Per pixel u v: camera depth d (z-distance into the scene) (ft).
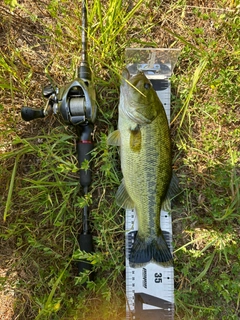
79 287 1.42
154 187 1.31
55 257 1.38
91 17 1.33
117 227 1.38
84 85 1.20
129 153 1.26
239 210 1.42
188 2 1.50
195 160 1.46
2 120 1.47
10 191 1.26
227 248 1.40
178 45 1.49
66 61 1.47
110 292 1.36
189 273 1.44
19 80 1.44
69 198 1.43
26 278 1.43
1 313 1.43
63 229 1.42
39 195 1.39
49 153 1.33
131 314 1.38
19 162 1.46
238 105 1.49
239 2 1.44
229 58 1.47
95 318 1.41
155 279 1.41
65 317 1.39
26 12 1.44
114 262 1.37
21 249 1.44
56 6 1.38
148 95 1.24
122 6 1.45
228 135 1.48
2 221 1.45
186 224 1.47
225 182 1.42
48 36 1.46
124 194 1.34
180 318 1.44
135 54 1.42
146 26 1.48
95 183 1.41
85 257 1.27
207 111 1.46
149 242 1.34
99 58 1.42
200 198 1.47
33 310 1.42
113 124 1.44
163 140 1.29
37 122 1.47
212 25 1.49
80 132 1.30
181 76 1.46
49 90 1.26
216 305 1.44
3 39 1.48
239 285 1.38
